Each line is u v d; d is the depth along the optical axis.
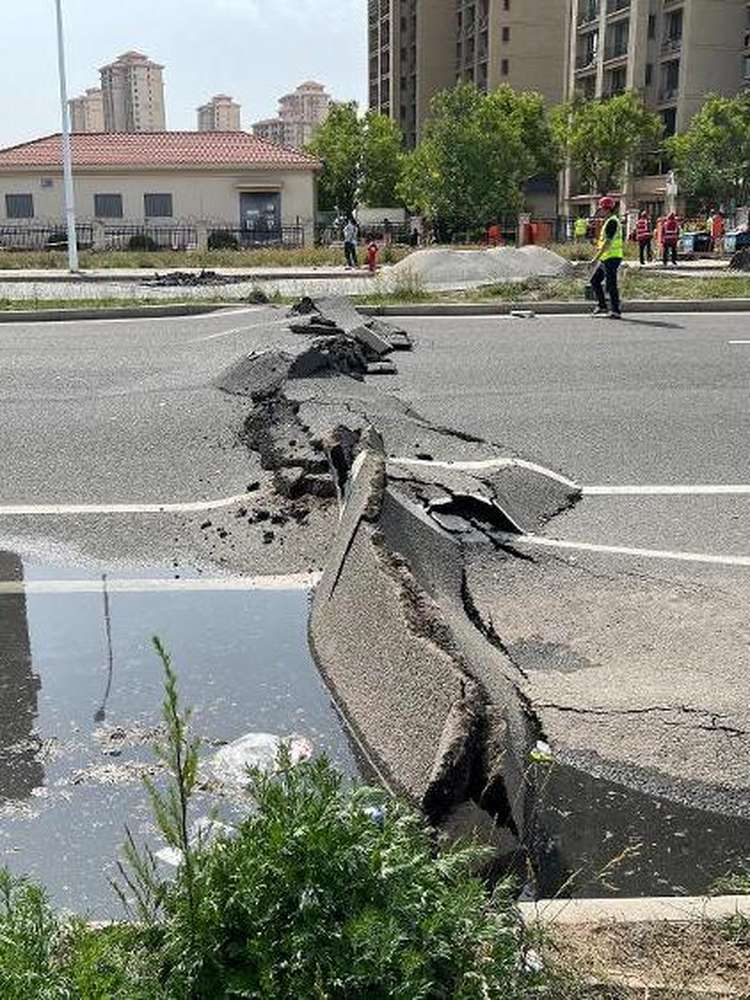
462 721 3.47
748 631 5.01
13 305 19.50
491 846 2.97
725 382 11.07
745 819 3.60
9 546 6.45
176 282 26.45
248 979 2.26
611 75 84.75
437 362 12.45
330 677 4.55
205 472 7.88
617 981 2.58
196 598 5.62
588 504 7.17
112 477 7.83
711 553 6.14
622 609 5.30
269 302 20.00
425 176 58.47
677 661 4.70
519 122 75.50
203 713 4.31
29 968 2.25
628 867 3.34
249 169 52.19
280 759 2.81
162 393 10.29
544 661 4.74
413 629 4.12
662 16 80.19
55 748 4.04
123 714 4.32
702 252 38.94
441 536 5.91
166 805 2.81
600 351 13.22
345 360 11.57
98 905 3.11
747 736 4.04
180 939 2.35
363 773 3.78
